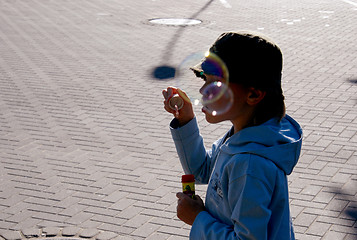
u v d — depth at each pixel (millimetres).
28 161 5652
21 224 4406
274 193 1759
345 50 10461
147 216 4535
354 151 5703
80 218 4504
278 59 1743
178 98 2139
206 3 17438
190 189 2047
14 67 9594
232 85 1737
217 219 1905
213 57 1748
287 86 8117
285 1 17625
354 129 6340
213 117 1857
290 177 5141
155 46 11266
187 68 9359
